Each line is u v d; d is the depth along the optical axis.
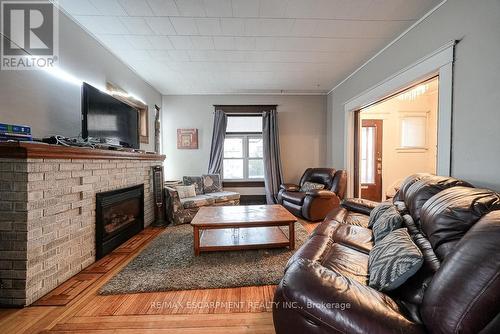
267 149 4.94
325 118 5.13
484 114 1.73
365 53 3.16
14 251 1.58
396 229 1.58
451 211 1.15
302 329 0.90
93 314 1.52
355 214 2.58
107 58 2.99
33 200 1.61
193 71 3.78
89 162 2.19
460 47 1.92
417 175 2.11
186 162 5.06
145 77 4.04
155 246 2.63
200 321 1.47
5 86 1.70
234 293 1.76
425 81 2.48
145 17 2.35
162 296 1.72
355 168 4.09
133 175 3.05
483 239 0.75
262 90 4.82
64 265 1.90
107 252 2.45
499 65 1.63
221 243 2.48
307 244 1.72
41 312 1.54
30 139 1.71
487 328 0.69
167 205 3.69
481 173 1.75
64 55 2.25
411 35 2.52
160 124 4.93
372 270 1.21
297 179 5.14
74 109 2.38
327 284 0.92
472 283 0.69
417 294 0.98
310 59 3.35
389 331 0.75
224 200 4.05
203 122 5.05
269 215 2.63
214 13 2.29
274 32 2.64
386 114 5.12
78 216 2.06
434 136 5.07
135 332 1.37
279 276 1.96
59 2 2.09
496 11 1.64
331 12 2.29
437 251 1.12
